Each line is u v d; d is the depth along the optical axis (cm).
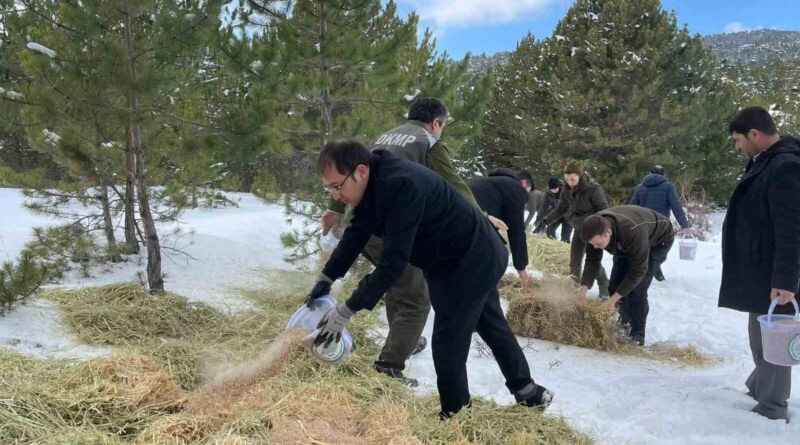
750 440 333
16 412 288
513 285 652
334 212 462
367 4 648
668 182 820
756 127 357
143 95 505
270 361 322
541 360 479
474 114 709
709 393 407
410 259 308
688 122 1959
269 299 569
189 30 513
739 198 367
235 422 293
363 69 679
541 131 2116
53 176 776
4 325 429
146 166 680
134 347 411
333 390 340
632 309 545
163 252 709
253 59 614
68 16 499
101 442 273
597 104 1995
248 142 566
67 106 510
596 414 368
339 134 679
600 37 2073
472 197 392
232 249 761
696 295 761
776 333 330
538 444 311
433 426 314
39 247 631
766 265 357
